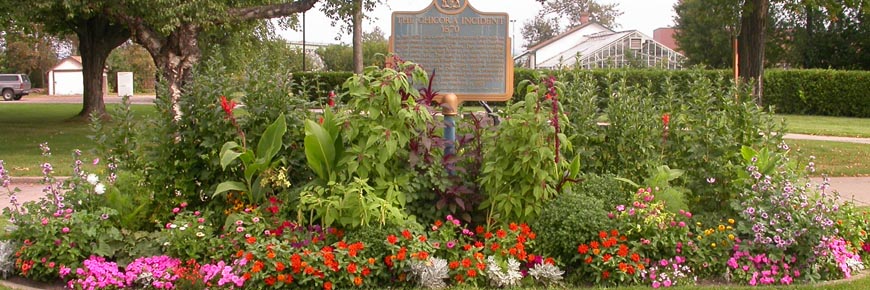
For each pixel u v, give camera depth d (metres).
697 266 5.65
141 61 66.25
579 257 5.56
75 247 5.60
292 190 6.16
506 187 5.81
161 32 16.39
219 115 6.19
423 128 5.91
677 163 6.82
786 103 32.78
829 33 41.47
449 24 8.45
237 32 23.97
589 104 6.98
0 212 8.55
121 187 6.29
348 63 59.22
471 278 5.38
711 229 5.87
